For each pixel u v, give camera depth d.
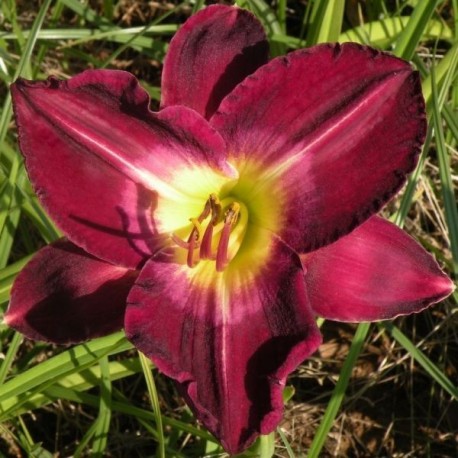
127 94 0.24
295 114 0.26
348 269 0.27
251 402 0.25
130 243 0.27
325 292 0.27
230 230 0.27
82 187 0.26
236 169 0.27
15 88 0.24
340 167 0.26
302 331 0.25
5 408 0.32
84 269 0.28
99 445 0.31
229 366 0.26
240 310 0.26
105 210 0.27
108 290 0.28
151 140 0.26
